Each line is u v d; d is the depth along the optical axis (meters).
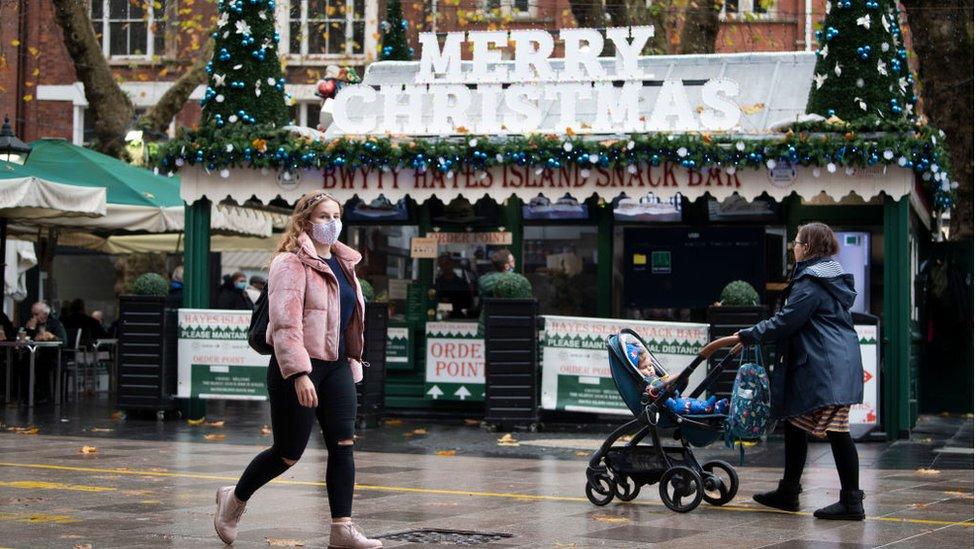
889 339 18.14
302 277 8.48
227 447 16.09
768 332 10.30
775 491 10.83
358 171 19.50
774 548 8.79
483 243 21.64
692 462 10.82
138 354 20.02
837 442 10.25
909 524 9.97
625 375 11.06
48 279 25.98
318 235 8.61
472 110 20.38
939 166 18.23
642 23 28.64
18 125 41.25
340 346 8.68
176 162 19.64
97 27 41.66
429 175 19.36
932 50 27.06
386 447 16.56
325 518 10.00
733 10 36.44
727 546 8.86
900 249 18.09
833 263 10.39
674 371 17.92
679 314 21.36
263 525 9.62
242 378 19.86
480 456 15.45
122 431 18.34
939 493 12.02
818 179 18.23
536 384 18.83
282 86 20.22
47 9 41.50
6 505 10.54
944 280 24.66
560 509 10.71
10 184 20.31
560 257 21.56
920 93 29.47
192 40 37.69
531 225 21.62
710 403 10.91
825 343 10.22
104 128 31.81
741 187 18.44
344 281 8.79
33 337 23.58
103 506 10.51
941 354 24.72
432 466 14.22
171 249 28.02
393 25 25.78
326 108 21.19
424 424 19.95
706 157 18.19
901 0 27.42
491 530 9.54
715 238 21.25
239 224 24.88
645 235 21.44
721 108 18.47
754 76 21.67
